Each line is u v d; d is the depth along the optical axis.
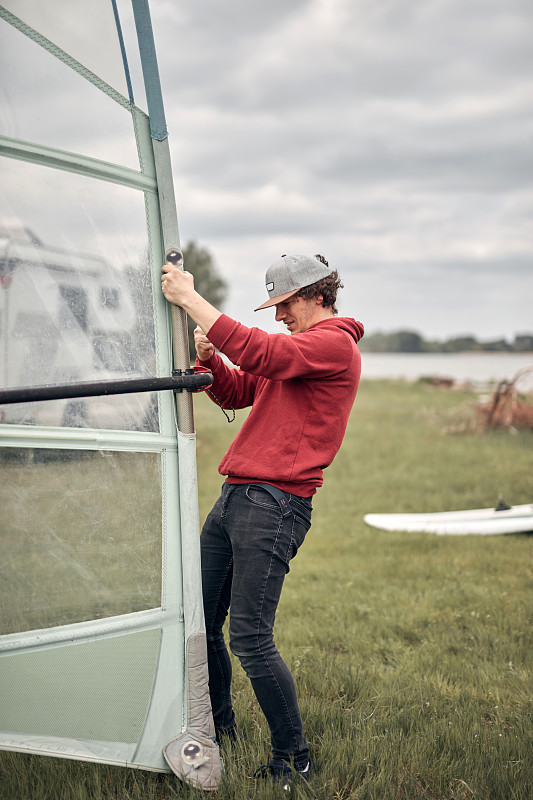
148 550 2.35
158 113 2.27
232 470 2.44
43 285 2.18
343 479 9.60
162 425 2.36
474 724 2.79
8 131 2.10
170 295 2.30
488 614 4.27
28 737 2.21
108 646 2.29
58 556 2.23
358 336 2.55
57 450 2.21
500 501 7.11
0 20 2.07
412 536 6.50
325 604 4.56
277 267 2.54
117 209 2.27
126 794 2.33
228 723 2.73
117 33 2.23
